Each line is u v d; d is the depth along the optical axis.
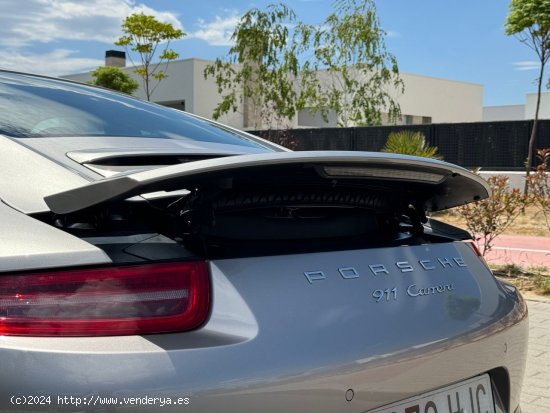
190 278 1.54
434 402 1.86
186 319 1.50
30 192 1.74
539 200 7.53
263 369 1.48
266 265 1.66
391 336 1.74
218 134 2.79
